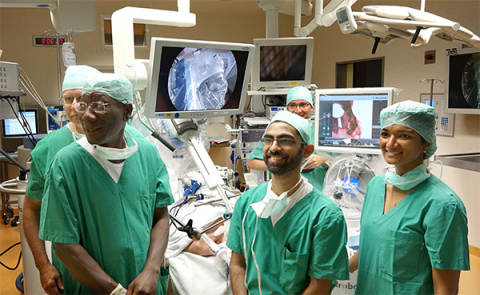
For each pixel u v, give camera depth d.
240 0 4.36
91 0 2.12
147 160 1.39
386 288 1.26
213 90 1.64
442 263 1.12
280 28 5.42
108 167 1.24
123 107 1.20
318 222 1.14
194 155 1.66
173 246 1.87
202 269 1.79
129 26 1.65
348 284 1.66
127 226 1.25
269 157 1.13
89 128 1.13
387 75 4.05
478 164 2.84
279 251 1.19
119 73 1.67
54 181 1.16
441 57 3.39
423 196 1.23
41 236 1.16
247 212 1.26
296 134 1.13
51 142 1.52
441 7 3.37
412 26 1.90
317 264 1.12
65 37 3.83
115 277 1.24
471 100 3.04
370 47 4.25
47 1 2.00
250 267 1.23
